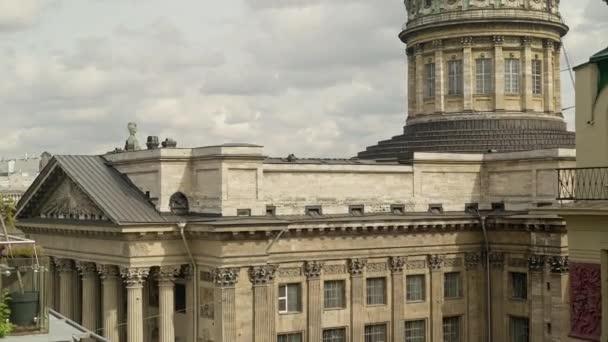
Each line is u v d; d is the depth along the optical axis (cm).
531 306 6256
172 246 5762
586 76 3083
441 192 6725
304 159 6366
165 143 6284
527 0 7650
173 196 5938
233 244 5547
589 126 3069
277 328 5856
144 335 6219
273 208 5978
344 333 6169
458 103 7681
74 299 6619
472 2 7631
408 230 6372
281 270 5897
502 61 7581
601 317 2958
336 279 6141
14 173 15388
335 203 6250
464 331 6638
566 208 3036
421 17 7894
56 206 6681
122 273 5719
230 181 5781
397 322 6347
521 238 6397
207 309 5688
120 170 6344
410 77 8112
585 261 3017
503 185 6719
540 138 7231
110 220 5719
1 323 2883
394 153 7619
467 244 6656
